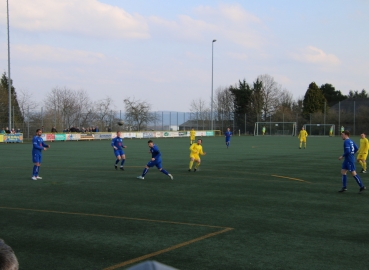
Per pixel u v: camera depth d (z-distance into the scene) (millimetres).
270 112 94125
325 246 7305
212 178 16688
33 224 8930
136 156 27859
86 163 22875
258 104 92562
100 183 15297
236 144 44531
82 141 50750
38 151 16328
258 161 24203
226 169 19938
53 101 69062
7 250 2467
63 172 18719
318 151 33312
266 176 17312
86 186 14555
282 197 12375
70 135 51469
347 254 6848
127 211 10289
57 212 10180
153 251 6965
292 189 13922
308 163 22969
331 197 12430
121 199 11992
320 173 18391
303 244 7422
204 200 11828
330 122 76062
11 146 40031
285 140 55500
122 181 15828
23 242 7531
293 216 9766
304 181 15852
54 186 14555
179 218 9492
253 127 80125
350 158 13227
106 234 8078
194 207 10797
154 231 8305
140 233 8148
